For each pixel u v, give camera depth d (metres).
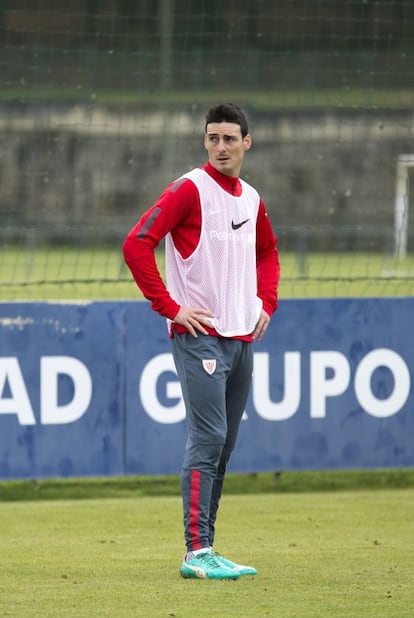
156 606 16.77
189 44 59.84
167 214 17.91
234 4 48.62
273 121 86.06
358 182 78.44
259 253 19.48
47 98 49.22
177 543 21.66
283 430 28.03
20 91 47.31
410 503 26.44
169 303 17.94
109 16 40.84
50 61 42.03
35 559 20.22
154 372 27.27
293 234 72.94
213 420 18.23
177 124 57.00
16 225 78.88
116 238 73.56
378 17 36.84
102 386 26.97
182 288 18.28
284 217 87.12
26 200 78.69
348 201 81.25
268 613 16.34
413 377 28.88
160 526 23.45
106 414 27.02
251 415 27.80
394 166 49.72
